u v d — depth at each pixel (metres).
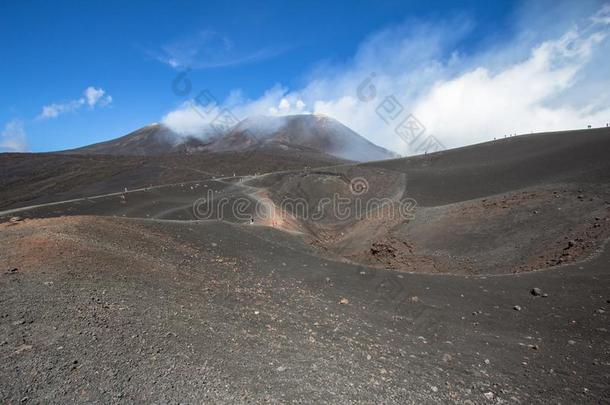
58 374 4.43
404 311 10.57
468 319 9.98
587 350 7.84
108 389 4.36
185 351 5.71
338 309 10.27
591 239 14.62
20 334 5.10
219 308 8.29
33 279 7.11
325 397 5.16
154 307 7.21
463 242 19.03
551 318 9.66
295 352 6.62
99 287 7.52
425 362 7.14
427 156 49.16
